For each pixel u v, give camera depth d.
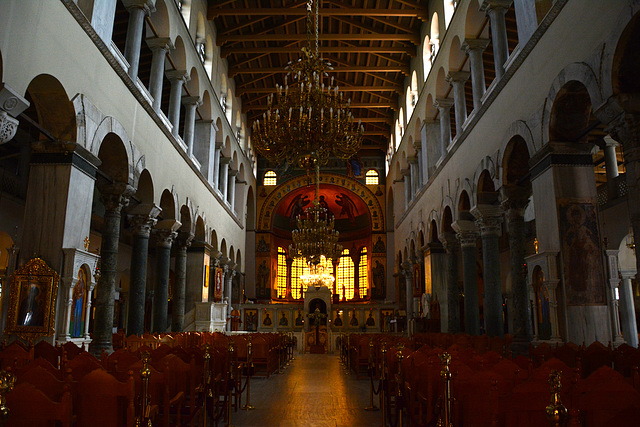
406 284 32.28
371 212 41.09
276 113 14.09
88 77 11.88
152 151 16.58
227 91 29.20
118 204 14.16
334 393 11.51
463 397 4.68
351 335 18.94
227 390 8.00
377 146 41.06
